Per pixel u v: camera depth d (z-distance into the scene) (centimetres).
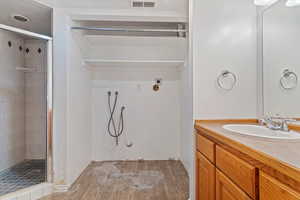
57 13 241
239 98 200
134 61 317
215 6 199
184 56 325
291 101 161
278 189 79
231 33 200
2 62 292
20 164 313
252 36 200
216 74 199
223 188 131
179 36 320
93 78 356
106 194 231
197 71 198
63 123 239
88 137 335
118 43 331
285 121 150
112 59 335
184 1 233
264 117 181
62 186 239
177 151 362
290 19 162
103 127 359
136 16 247
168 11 248
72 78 257
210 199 153
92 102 356
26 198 214
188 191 239
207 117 198
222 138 128
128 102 360
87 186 252
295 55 157
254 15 200
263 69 193
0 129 288
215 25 199
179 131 361
